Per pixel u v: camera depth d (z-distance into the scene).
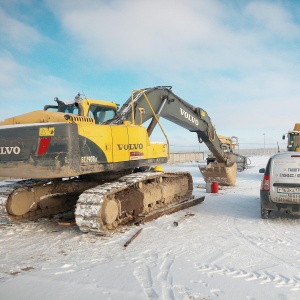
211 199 11.16
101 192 6.12
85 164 5.75
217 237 6.17
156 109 8.88
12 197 6.77
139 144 7.39
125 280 4.02
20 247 5.48
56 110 8.43
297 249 5.45
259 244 5.72
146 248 5.42
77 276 4.14
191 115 10.75
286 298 3.56
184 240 5.93
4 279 4.04
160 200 8.60
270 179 7.46
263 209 7.70
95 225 5.84
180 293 3.67
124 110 7.88
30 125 5.58
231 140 25.61
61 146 5.39
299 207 7.25
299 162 7.29
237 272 4.35
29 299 3.48
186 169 27.91
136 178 7.11
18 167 5.57
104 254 5.09
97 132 6.09
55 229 6.68
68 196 8.38
